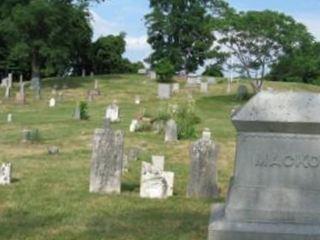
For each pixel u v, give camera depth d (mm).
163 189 14883
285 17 58250
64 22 68188
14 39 69688
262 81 59875
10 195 14703
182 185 17047
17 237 10703
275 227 8602
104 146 15312
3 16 69562
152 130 31828
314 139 8820
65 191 15320
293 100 8914
